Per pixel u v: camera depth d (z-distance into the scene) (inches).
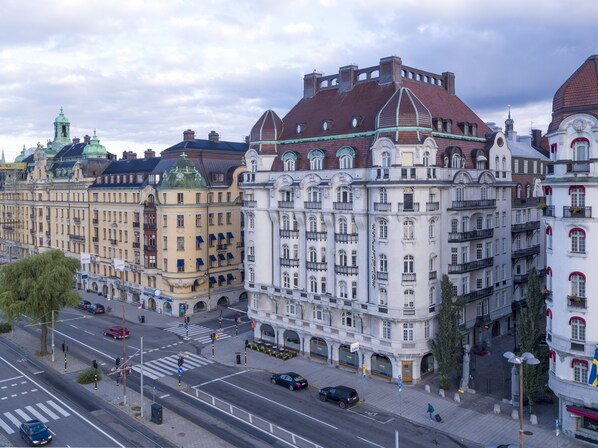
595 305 1857.8
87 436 2015.3
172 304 3932.1
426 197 2516.0
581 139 1886.1
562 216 1914.4
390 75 2864.2
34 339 3361.2
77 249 4972.9
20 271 3009.4
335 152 2800.2
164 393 2471.7
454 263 2721.5
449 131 2812.5
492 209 2967.5
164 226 3914.9
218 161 4318.4
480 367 2743.6
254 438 2007.9
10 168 5940.0
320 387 2551.7
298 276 2979.8
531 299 2203.5
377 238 2568.9
